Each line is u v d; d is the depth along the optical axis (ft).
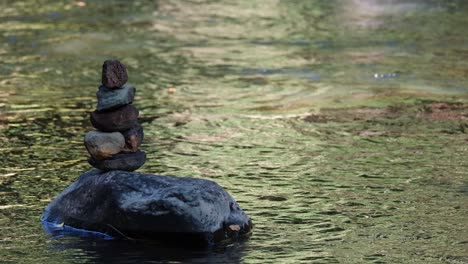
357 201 68.64
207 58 115.75
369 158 78.95
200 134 86.33
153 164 77.30
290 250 59.62
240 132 87.10
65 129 87.45
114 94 63.87
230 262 57.67
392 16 137.49
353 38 125.29
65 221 63.87
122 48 119.75
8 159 78.28
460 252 59.00
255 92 101.24
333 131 87.20
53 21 134.00
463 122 89.61
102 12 140.67
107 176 63.41
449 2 145.89
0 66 110.42
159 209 61.11
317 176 74.38
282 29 131.03
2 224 64.03
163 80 105.81
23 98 98.02
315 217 65.51
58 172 74.90
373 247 59.98
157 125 89.20
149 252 59.36
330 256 58.54
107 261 57.93
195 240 60.85
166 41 123.85
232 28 131.85
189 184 62.13
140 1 149.48
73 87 102.47
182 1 150.10
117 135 63.87
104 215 62.44
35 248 60.08
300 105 96.27
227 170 76.02
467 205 67.46
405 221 64.59
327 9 143.23
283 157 79.51
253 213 66.28
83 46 120.16
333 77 106.73
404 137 84.99
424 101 97.09
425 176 74.02
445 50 118.42
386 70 109.40
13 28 129.59
